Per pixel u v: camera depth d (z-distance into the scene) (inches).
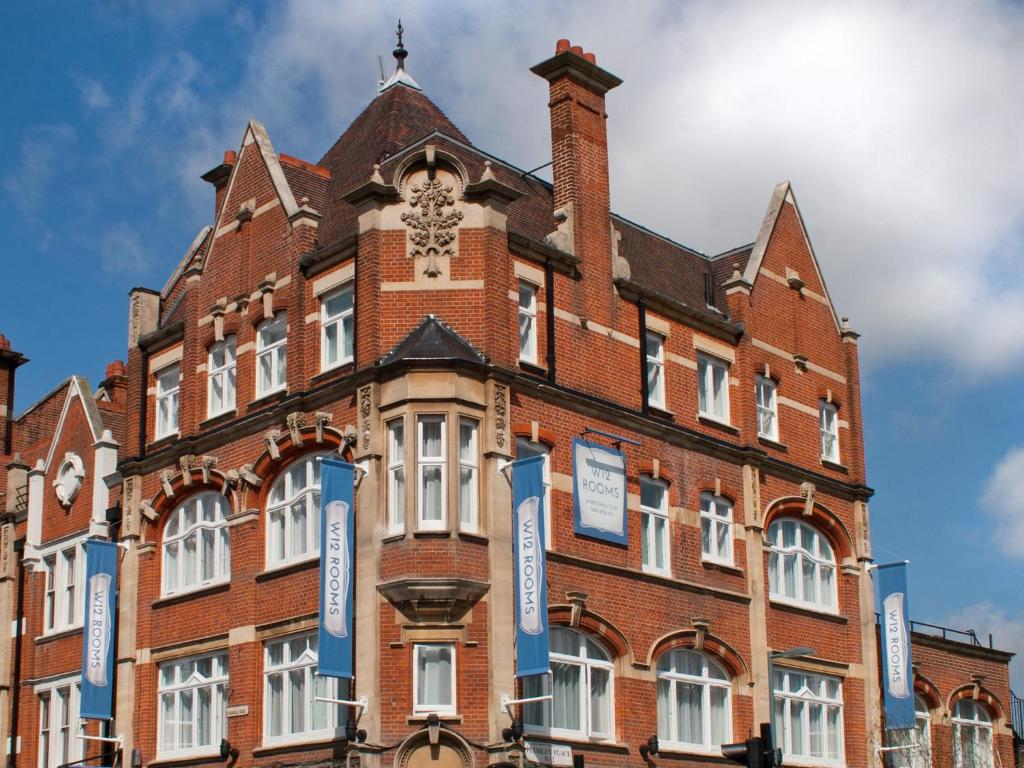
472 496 1246.9
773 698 1439.5
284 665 1333.7
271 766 1284.4
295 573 1333.7
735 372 1582.2
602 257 1460.4
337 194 1494.8
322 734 1266.0
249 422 1412.4
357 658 1210.6
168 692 1457.9
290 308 1405.0
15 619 1758.1
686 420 1504.7
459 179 1320.1
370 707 1187.9
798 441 1637.6
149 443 1572.3
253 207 1493.6
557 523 1321.4
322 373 1352.1
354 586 1230.3
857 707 1609.3
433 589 1194.0
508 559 1235.2
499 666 1202.6
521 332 1354.6
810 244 1745.8
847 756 1587.1
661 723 1390.3
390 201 1322.6
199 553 1462.8
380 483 1243.2
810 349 1692.9
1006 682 1955.0
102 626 1499.8
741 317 1599.4
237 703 1355.8
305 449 1358.3
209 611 1422.2
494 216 1314.0
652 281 1579.7
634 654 1362.0
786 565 1588.3
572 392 1359.5
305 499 1352.1
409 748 1175.6
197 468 1473.9
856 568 1659.7
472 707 1190.9
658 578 1403.8
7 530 1796.3
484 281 1298.0
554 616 1289.4
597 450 1374.3
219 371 1502.2
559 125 1487.5
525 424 1309.1
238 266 1494.8
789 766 1504.7
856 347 1755.7
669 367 1502.2
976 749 1872.5
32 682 1696.6
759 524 1539.1
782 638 1536.7
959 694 1865.2
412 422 1237.7
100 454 1678.2
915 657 1804.9
